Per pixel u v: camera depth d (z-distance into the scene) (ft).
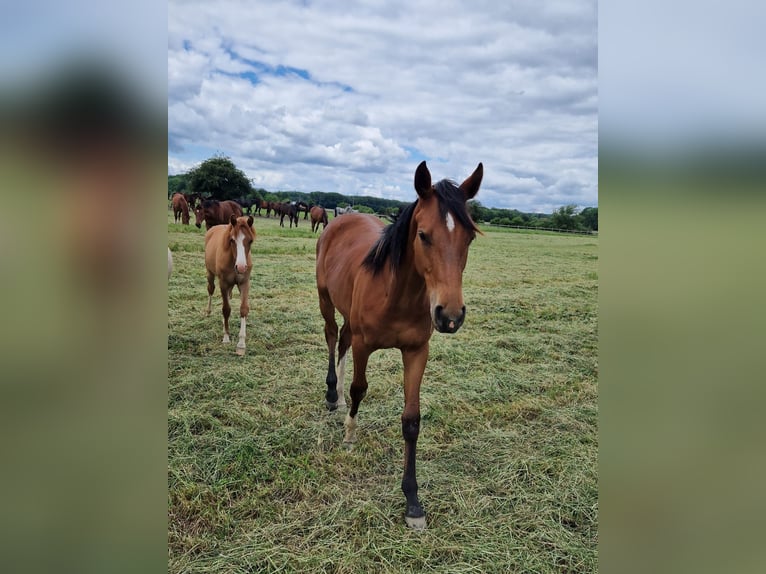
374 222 11.69
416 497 7.84
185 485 8.30
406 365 8.25
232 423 10.52
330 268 11.02
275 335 16.70
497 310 21.36
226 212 41.45
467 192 7.26
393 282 7.53
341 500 8.11
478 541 7.30
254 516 7.78
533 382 13.43
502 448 9.93
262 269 28.84
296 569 6.66
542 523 7.72
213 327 17.31
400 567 6.76
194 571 6.56
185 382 12.28
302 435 10.14
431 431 10.51
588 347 16.70
